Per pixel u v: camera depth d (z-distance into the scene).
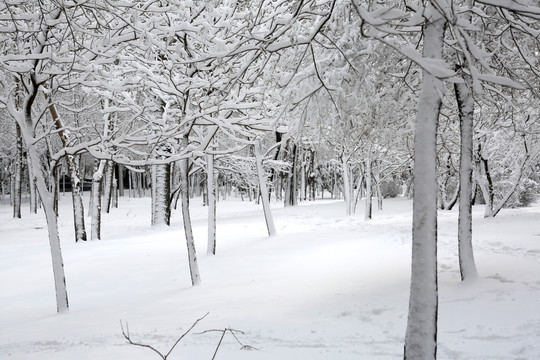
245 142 12.52
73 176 22.42
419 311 4.39
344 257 13.56
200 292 11.07
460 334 6.36
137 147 38.19
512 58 8.68
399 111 9.73
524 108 11.66
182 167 12.36
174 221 31.39
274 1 10.33
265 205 19.28
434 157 4.47
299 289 10.20
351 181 33.31
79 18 9.72
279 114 8.89
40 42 9.71
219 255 15.95
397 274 10.59
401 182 47.09
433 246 4.42
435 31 4.46
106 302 11.15
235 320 7.86
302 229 21.34
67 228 30.03
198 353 5.92
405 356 4.45
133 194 71.00
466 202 9.30
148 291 11.99
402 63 8.85
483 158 22.52
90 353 6.20
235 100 11.43
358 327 7.03
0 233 27.88
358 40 8.46
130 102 12.51
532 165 25.34
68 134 21.39
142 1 9.38
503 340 5.98
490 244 13.74
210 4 9.16
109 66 11.86
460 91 9.12
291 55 9.10
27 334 8.16
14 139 45.03
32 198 43.84
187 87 11.44
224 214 37.56
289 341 6.46
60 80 11.15
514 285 8.45
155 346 6.41
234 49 6.06
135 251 17.66
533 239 14.12
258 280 11.82
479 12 5.66
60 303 10.37
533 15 4.44
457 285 8.98
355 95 8.66
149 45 9.59
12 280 14.24
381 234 17.77
